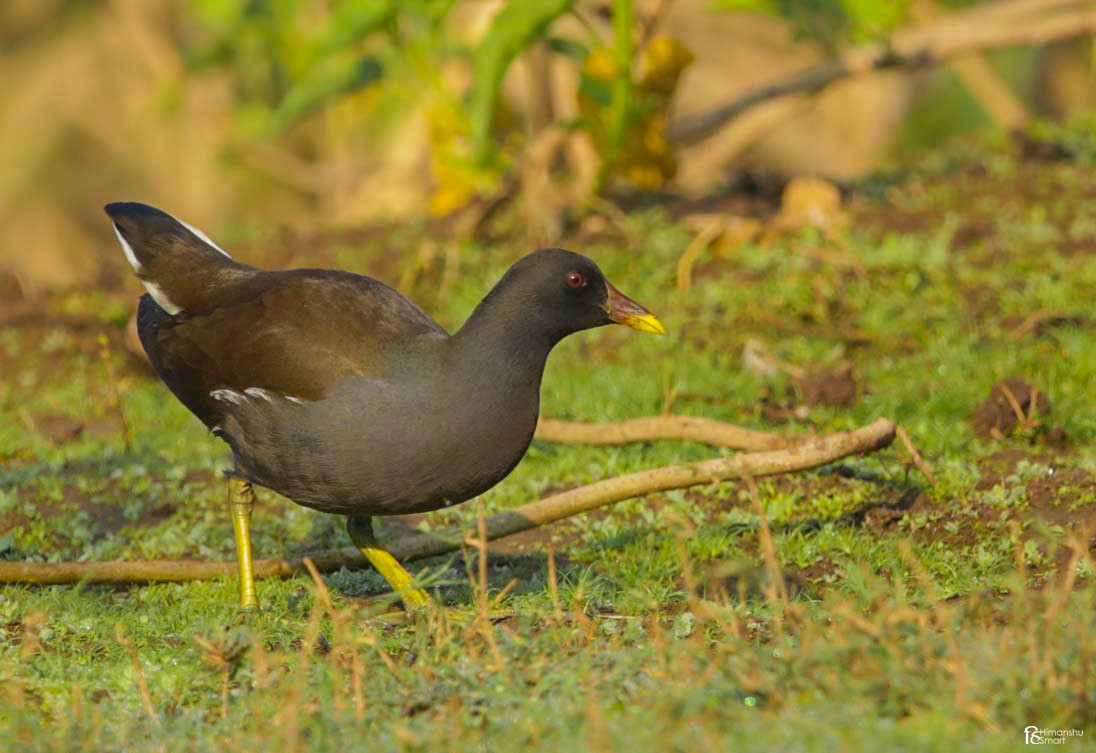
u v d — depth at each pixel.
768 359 13.39
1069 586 7.17
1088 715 6.40
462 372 8.66
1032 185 17.70
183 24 24.83
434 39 16.75
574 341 14.71
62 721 7.25
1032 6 20.25
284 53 19.83
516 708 7.00
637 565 9.70
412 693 7.21
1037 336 13.62
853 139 25.52
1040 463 10.95
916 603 8.66
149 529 10.81
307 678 7.57
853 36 19.02
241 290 9.53
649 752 6.20
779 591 8.71
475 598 8.53
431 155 20.89
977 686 6.50
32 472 11.78
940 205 17.14
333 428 8.69
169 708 7.49
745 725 6.41
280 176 24.06
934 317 14.11
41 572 9.51
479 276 16.30
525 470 11.71
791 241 15.91
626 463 11.66
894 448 11.53
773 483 11.02
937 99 25.62
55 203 24.55
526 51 18.94
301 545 10.55
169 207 24.81
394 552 9.83
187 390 9.51
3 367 15.61
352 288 9.19
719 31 25.59
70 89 24.53
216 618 8.70
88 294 17.36
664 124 17.92
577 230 17.50
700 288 15.34
